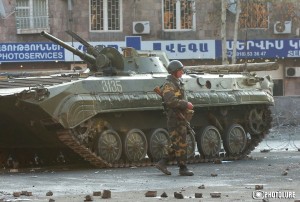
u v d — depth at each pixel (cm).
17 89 3653
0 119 3816
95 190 2666
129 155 3959
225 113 4431
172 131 3222
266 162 4062
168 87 3203
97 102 3741
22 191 2520
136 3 8700
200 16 8781
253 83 4562
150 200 2288
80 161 4197
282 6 8894
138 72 4184
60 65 8569
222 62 8162
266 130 4738
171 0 8750
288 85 9112
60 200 2323
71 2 8569
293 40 8931
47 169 3841
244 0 8800
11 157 4294
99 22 8644
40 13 8525
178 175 3250
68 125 3641
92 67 4234
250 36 8869
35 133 3847
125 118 3978
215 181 2944
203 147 4319
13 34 8500
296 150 5162
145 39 8731
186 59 8800
